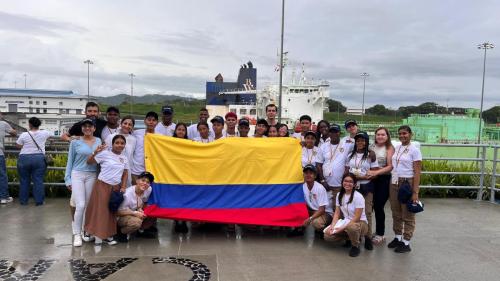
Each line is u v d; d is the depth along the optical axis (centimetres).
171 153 597
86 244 544
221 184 595
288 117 3366
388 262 500
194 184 591
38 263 473
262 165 602
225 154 599
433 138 3753
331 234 534
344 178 528
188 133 693
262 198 595
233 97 4528
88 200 548
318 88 3475
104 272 448
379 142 566
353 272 464
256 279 437
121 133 592
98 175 546
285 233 612
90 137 555
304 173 579
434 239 602
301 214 585
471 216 749
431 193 941
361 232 529
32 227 620
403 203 534
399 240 557
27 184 764
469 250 552
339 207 546
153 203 572
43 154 765
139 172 611
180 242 560
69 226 627
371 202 552
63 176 854
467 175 940
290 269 468
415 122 4278
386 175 565
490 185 909
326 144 612
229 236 592
